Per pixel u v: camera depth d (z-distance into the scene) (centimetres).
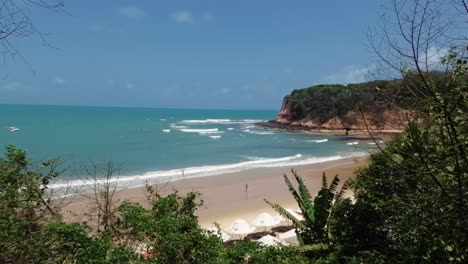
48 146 5319
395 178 791
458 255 558
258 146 6075
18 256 681
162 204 950
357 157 4753
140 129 8738
